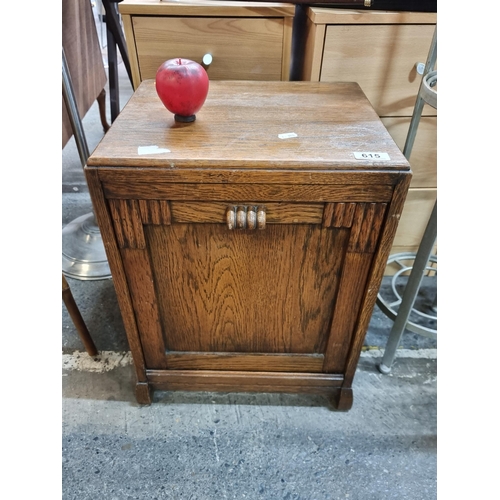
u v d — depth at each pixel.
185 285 0.87
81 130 1.22
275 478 0.94
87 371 1.17
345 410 1.08
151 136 0.77
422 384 1.15
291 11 1.01
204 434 1.02
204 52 1.08
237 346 0.98
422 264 0.97
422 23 1.00
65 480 0.94
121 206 0.74
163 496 0.91
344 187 0.71
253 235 0.79
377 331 1.31
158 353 0.99
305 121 0.83
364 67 1.06
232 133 0.78
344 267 0.82
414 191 1.28
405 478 0.95
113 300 1.40
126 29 1.04
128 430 1.03
